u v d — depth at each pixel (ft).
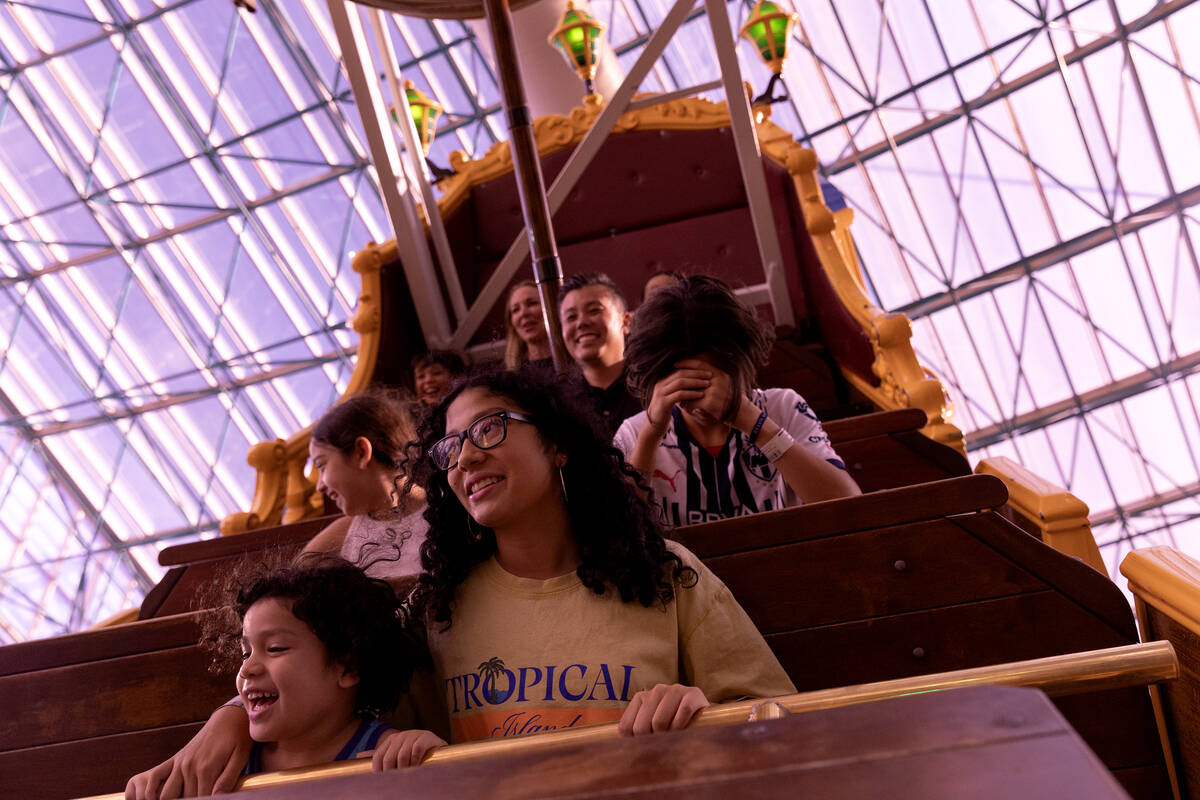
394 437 8.54
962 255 47.65
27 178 47.29
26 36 44.19
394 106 18.02
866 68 45.14
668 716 3.93
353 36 15.80
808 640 5.72
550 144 19.99
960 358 49.52
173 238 48.78
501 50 10.29
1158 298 45.80
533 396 5.33
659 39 14.69
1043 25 42.52
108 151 46.96
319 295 49.98
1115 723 5.26
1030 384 49.01
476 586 5.33
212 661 5.87
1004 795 1.63
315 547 8.41
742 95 15.69
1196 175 43.55
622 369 10.81
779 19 19.20
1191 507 48.21
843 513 5.84
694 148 19.49
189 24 43.96
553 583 5.15
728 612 5.17
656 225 19.38
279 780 4.21
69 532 54.34
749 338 6.93
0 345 50.75
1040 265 46.50
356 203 48.19
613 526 5.14
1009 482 8.62
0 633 53.42
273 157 46.88
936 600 5.64
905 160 46.50
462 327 16.70
